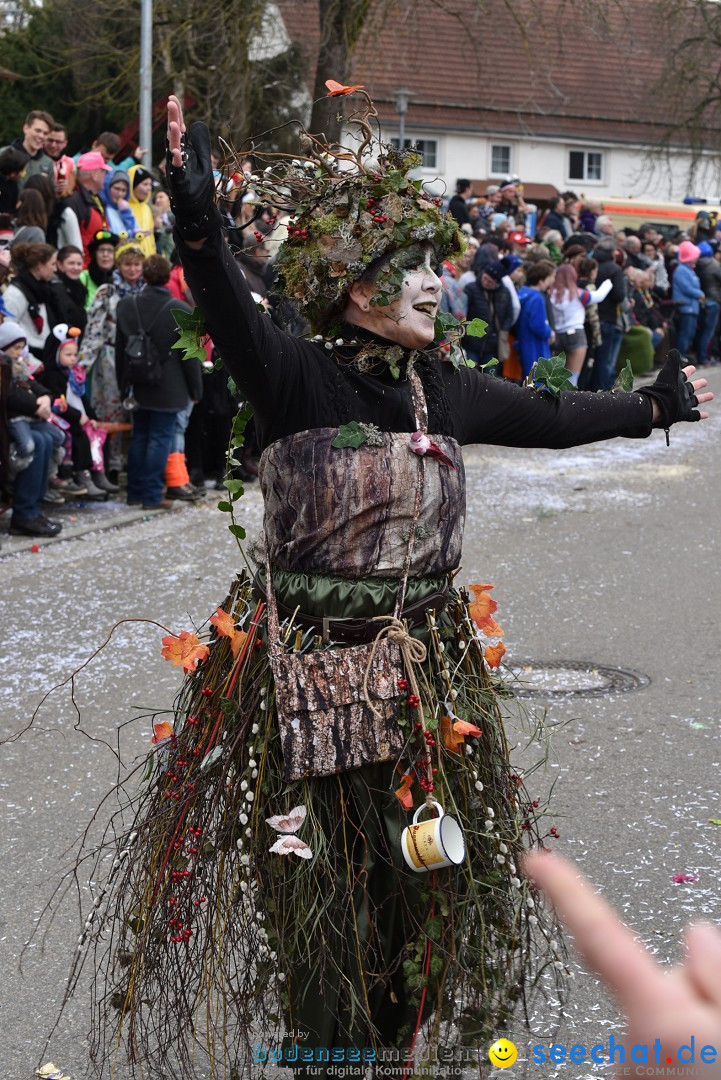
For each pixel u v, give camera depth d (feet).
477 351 38.29
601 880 12.41
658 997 2.31
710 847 13.17
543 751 15.81
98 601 22.44
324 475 8.04
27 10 62.75
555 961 9.05
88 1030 10.07
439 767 8.19
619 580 24.14
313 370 8.13
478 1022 8.51
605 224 54.08
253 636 8.47
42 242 27.58
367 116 8.85
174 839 8.58
